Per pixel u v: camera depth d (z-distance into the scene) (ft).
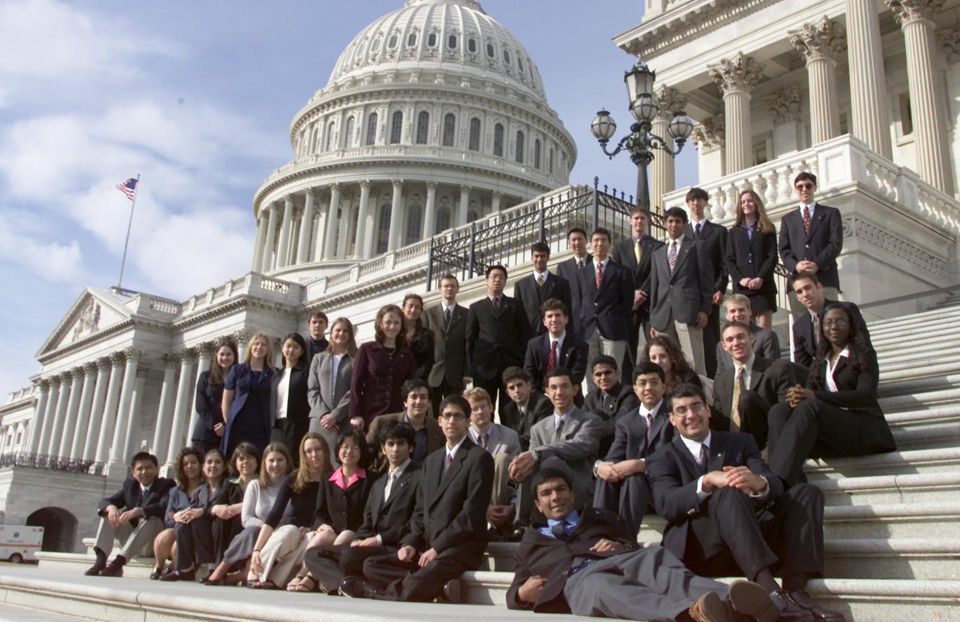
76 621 23.45
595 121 57.11
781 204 61.36
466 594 24.31
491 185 323.78
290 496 31.12
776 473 22.35
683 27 107.86
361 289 203.10
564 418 28.40
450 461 26.18
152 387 266.16
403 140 329.11
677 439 22.80
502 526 28.58
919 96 83.15
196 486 37.70
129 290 271.28
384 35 362.12
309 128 355.36
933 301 63.26
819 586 18.29
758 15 101.04
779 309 56.90
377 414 35.68
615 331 37.91
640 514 23.40
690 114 115.24
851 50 85.81
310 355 40.88
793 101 107.04
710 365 37.81
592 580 18.88
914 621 16.92
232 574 31.63
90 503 212.43
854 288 56.95
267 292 223.71
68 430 261.24
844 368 25.59
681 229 37.32
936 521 19.86
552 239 61.26
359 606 19.47
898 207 61.11
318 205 330.13
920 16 85.87
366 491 29.78
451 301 40.29
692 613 16.84
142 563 39.63
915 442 25.50
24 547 173.47
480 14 387.14
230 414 39.40
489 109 339.36
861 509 20.86
